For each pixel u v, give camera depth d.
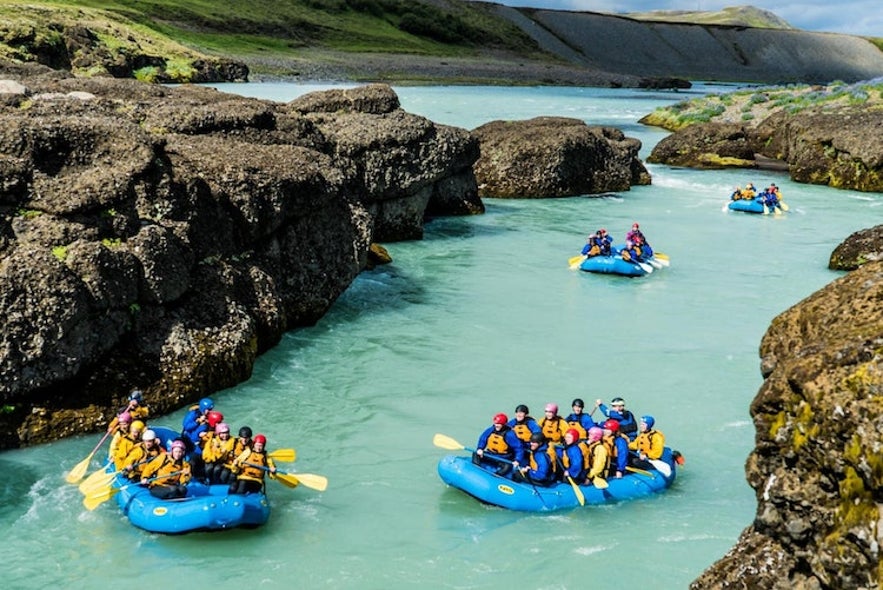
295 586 10.41
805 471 7.21
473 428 14.86
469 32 156.25
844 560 6.72
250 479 11.74
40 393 13.65
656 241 29.23
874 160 39.66
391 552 11.14
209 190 17.06
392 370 17.28
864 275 8.35
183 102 22.83
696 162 47.41
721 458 13.84
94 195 14.62
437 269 25.12
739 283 24.19
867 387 6.75
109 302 14.23
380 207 27.83
